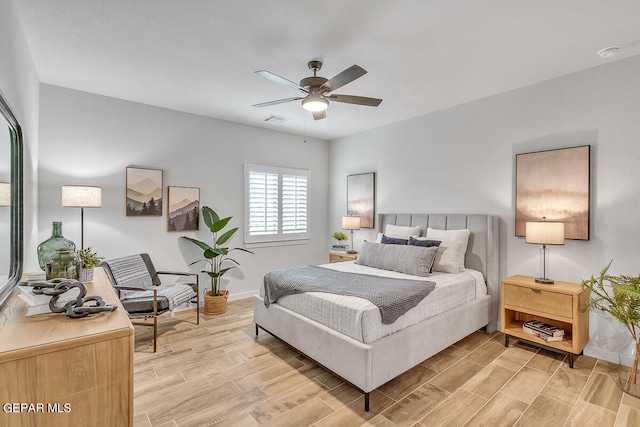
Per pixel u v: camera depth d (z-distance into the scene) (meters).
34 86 2.88
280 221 5.23
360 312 2.22
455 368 2.68
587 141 2.92
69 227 3.43
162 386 2.40
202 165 4.41
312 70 2.95
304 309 2.74
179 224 4.19
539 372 2.61
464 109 3.85
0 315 1.39
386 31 2.31
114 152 3.71
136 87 3.40
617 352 2.76
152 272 3.72
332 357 2.37
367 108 4.05
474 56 2.68
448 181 4.02
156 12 2.10
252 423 1.99
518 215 3.35
